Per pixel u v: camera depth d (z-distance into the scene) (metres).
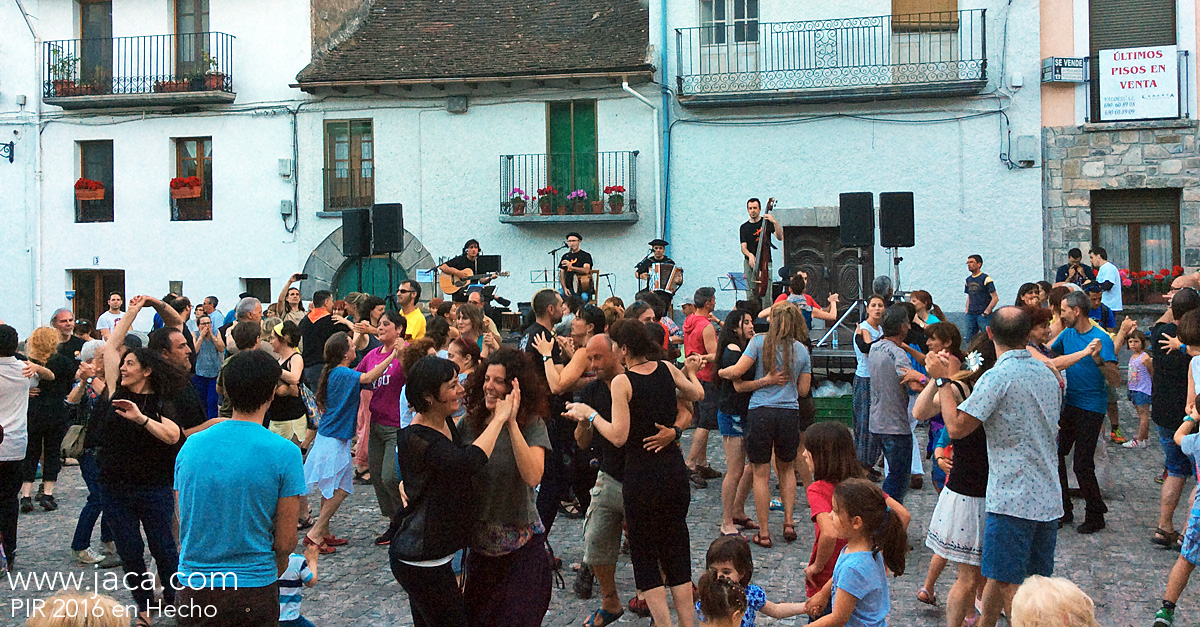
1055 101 15.38
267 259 17.73
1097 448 8.36
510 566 4.44
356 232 14.29
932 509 7.94
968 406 4.68
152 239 18.14
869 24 15.71
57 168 18.47
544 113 16.81
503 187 16.86
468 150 17.05
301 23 17.55
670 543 5.03
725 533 7.12
